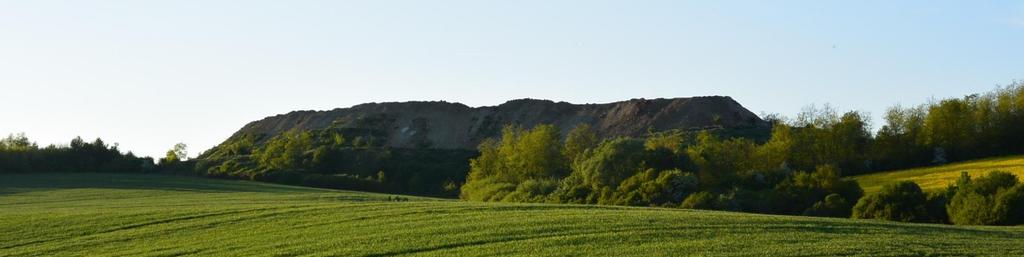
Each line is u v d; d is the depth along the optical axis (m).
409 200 66.38
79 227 44.78
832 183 74.69
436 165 137.62
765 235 34.84
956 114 109.25
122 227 44.41
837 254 30.23
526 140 110.00
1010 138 107.25
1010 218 58.84
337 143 163.38
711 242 33.19
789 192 74.94
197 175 136.75
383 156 141.00
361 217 44.25
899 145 111.81
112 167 138.38
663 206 74.62
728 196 74.62
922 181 86.06
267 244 36.78
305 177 125.94
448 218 42.75
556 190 88.31
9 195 87.50
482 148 121.69
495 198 92.44
